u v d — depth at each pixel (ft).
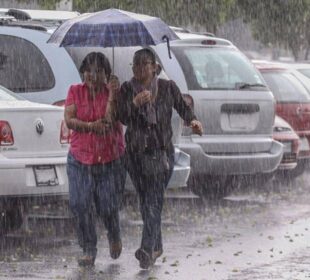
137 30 59.98
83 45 60.64
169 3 126.00
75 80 72.08
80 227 59.36
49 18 82.89
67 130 65.57
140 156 58.65
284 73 103.76
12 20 77.00
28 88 72.64
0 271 57.57
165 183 59.52
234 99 83.87
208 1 128.88
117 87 58.85
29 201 64.13
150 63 58.75
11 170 62.39
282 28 145.07
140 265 58.95
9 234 70.38
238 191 96.99
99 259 62.13
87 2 122.42
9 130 62.80
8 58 73.82
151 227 58.95
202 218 79.46
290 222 77.92
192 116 59.82
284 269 58.90
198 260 61.82
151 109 58.54
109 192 59.98
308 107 102.37
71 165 59.67
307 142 101.86
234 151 83.92
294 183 104.53
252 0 139.54
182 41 82.84
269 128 86.99
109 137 59.47
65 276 56.54
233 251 65.00
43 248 65.31
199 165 82.33
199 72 82.74
